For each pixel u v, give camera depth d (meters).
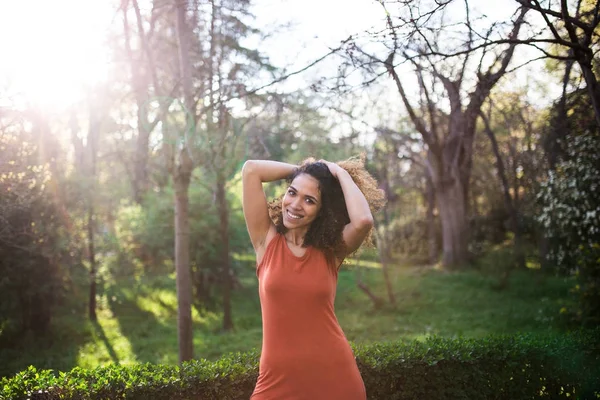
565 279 14.62
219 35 7.12
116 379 3.64
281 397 2.41
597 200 11.39
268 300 2.50
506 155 23.61
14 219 8.91
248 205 2.66
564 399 4.85
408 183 25.58
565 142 11.70
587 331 5.38
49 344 9.91
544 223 13.34
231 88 6.62
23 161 7.92
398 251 24.97
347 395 2.44
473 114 6.09
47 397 3.48
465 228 20.47
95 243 12.61
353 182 2.62
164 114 7.05
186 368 3.91
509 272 15.81
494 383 4.58
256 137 8.62
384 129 14.81
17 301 9.79
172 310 13.39
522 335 5.16
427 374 4.32
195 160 7.29
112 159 17.95
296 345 2.43
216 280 14.26
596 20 4.47
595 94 4.89
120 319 12.29
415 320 12.02
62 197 10.94
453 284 16.28
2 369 8.16
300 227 2.56
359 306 13.94
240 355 4.21
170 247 14.42
